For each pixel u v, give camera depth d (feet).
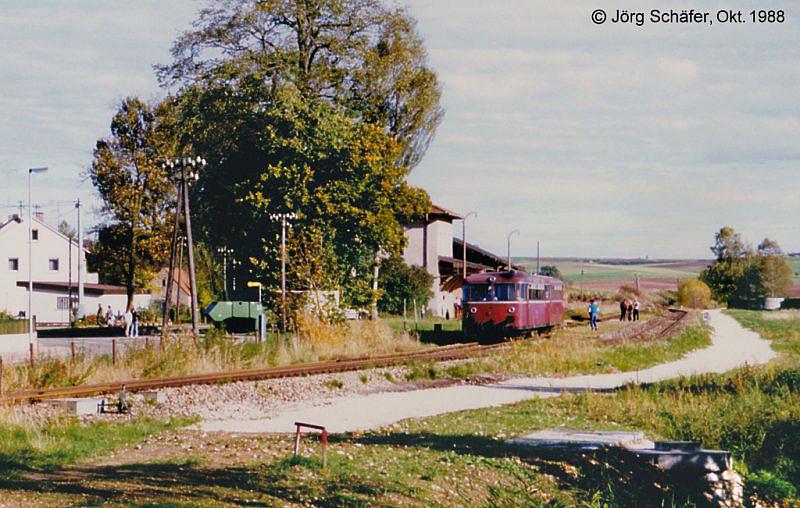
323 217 170.40
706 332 172.45
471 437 57.21
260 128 174.60
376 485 42.19
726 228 446.60
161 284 326.24
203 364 95.50
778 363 100.99
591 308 185.57
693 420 63.36
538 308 151.64
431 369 100.27
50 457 48.16
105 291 266.16
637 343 136.56
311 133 172.45
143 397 72.43
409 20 190.19
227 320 167.53
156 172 235.61
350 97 188.65
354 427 64.03
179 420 65.16
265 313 165.37
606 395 78.79
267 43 179.52
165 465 45.85
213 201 180.45
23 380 77.41
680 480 46.85
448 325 197.26
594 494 43.37
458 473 45.50
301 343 121.39
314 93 182.29
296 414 71.15
